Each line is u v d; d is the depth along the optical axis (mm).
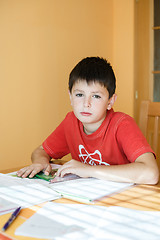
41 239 498
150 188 828
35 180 905
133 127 1068
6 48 2027
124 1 3025
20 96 2135
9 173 1017
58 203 686
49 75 2330
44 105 2303
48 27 2309
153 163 919
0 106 2014
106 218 587
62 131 1294
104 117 1118
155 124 1331
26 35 2150
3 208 647
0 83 2004
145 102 1371
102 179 912
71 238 498
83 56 2666
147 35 3008
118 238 500
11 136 2096
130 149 997
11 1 2041
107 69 1040
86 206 666
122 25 3045
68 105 2506
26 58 2158
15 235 516
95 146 1145
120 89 3072
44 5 2268
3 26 2002
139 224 560
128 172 890
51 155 1290
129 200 716
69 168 952
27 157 2211
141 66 3049
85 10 2672
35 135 2252
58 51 2398
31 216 600
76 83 1017
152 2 2957
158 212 628
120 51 3066
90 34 2746
